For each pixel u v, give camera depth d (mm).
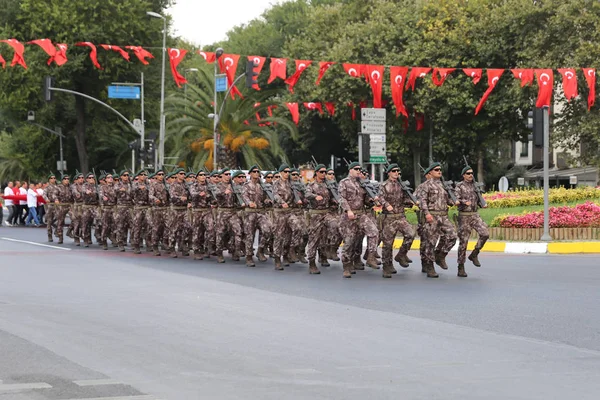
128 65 62625
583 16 48938
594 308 16781
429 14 56844
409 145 62344
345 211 22375
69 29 59625
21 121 70000
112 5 60094
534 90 51375
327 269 24609
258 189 25781
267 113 70312
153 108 69562
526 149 76750
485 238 22797
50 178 36094
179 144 65375
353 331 14336
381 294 18953
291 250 26484
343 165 48562
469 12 56531
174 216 29141
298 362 11953
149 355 12430
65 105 66812
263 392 10242
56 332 14273
